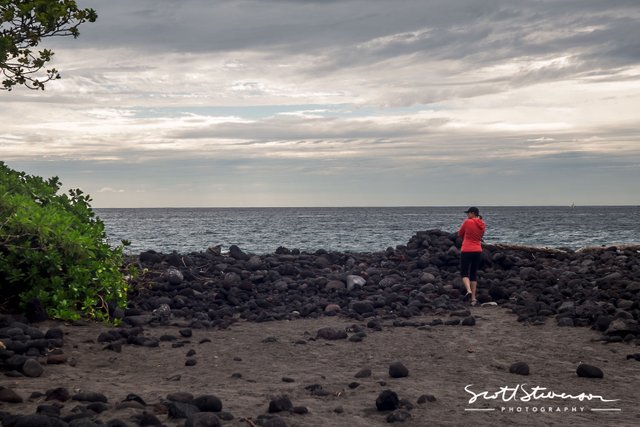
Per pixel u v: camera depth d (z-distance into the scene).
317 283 15.71
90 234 13.02
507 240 50.91
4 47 12.84
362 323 11.98
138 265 16.42
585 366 7.97
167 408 5.95
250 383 7.51
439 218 164.75
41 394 6.44
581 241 49.38
